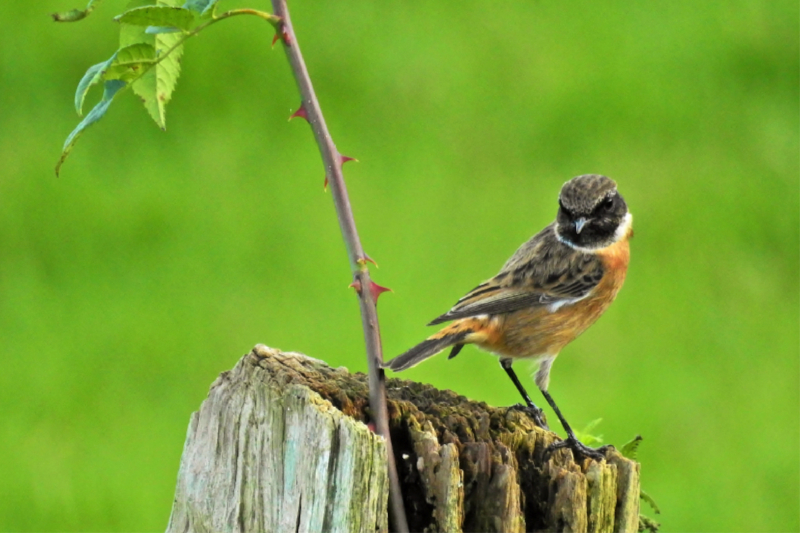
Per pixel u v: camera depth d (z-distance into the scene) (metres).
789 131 17.64
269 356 5.81
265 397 5.43
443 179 16.41
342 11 19.72
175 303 14.23
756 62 19.05
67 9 19.25
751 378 13.92
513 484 5.34
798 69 18.95
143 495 12.35
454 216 15.76
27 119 17.41
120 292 14.60
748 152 17.17
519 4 20.45
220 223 15.61
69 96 17.83
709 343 14.46
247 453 5.47
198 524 5.64
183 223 15.61
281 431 5.34
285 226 15.59
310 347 13.84
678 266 15.60
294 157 16.78
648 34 19.67
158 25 4.62
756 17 20.12
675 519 12.51
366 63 18.55
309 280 14.66
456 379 13.32
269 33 18.92
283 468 5.31
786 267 15.47
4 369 13.57
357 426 5.08
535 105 17.83
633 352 14.28
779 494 12.52
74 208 15.80
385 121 17.50
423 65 18.61
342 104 17.72
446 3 20.31
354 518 5.08
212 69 18.16
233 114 17.48
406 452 5.52
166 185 16.22
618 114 17.89
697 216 16.28
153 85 5.07
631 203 16.30
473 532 5.42
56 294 14.47
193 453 5.74
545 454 5.69
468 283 14.59
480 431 5.71
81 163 16.62
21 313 14.23
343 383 5.75
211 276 14.79
